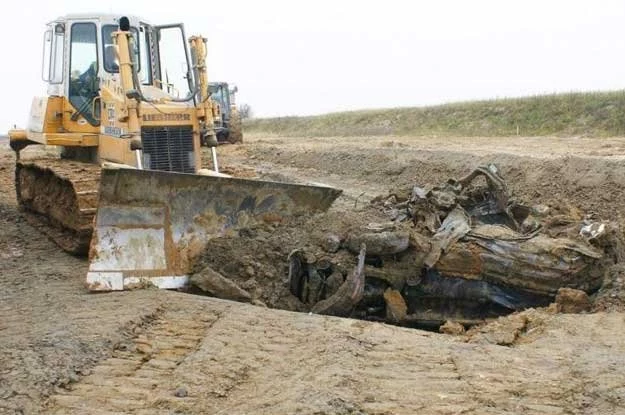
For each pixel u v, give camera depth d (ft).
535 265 24.26
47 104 36.55
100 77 35.09
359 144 77.87
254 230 28.60
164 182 27.02
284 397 16.71
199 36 33.30
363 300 25.80
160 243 27.35
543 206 28.63
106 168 25.84
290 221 29.12
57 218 34.53
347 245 26.25
